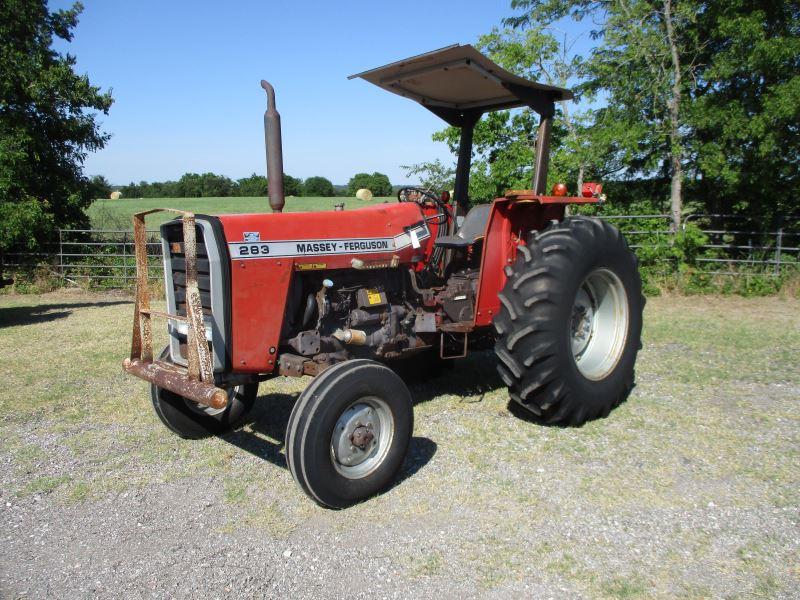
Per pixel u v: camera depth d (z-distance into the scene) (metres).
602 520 3.06
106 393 5.29
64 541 3.03
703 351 6.22
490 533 2.98
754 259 10.36
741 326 7.44
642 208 11.48
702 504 3.20
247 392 4.35
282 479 3.64
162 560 2.84
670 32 10.56
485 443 4.01
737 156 10.23
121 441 4.27
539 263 4.03
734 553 2.77
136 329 3.70
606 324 4.61
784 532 2.93
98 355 6.62
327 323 3.78
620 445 3.94
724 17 9.84
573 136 11.52
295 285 3.66
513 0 12.95
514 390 4.15
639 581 2.59
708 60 11.10
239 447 4.13
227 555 2.87
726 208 11.46
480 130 10.96
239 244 3.38
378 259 3.91
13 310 10.16
